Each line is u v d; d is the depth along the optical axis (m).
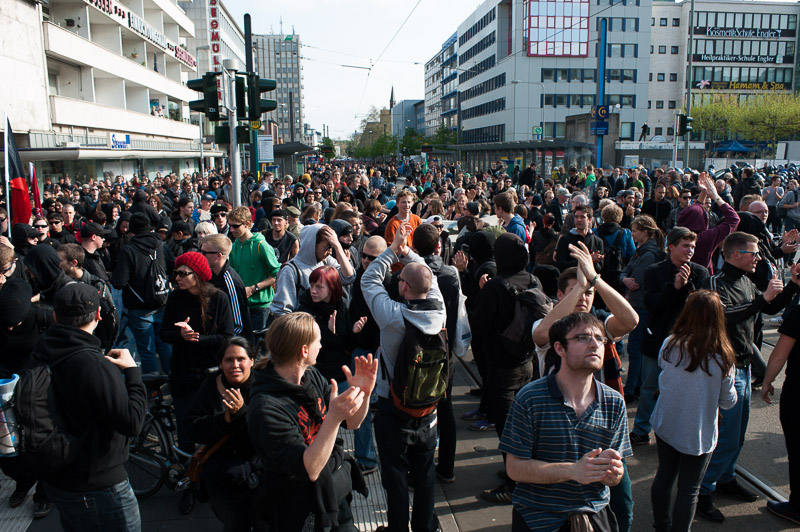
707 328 3.62
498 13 78.94
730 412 4.30
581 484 2.89
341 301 4.88
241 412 3.43
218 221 8.55
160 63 48.50
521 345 4.46
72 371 3.00
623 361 7.76
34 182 10.56
